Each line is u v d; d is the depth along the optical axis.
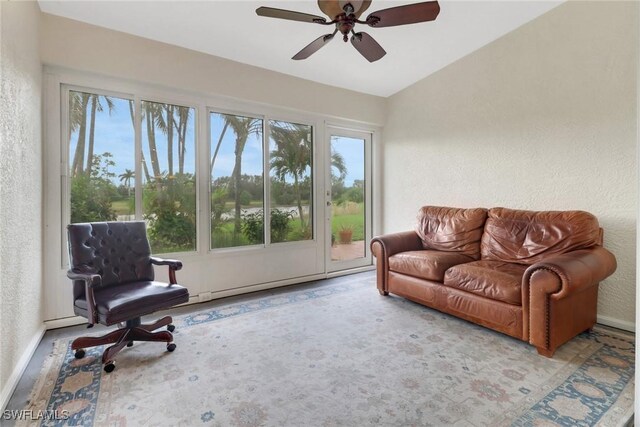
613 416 1.55
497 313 2.40
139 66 2.90
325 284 3.95
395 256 3.30
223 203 3.51
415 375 1.93
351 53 3.42
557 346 2.15
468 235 3.29
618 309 2.63
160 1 2.47
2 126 1.73
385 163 4.77
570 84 2.88
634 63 2.53
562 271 2.03
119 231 2.54
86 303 2.08
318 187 4.20
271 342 2.36
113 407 1.64
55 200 2.64
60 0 2.40
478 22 3.09
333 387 1.81
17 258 1.95
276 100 3.71
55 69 2.63
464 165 3.75
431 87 4.07
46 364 2.08
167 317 2.54
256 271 3.70
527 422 1.52
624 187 2.60
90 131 2.80
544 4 2.89
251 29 2.89
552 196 3.02
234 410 1.62
